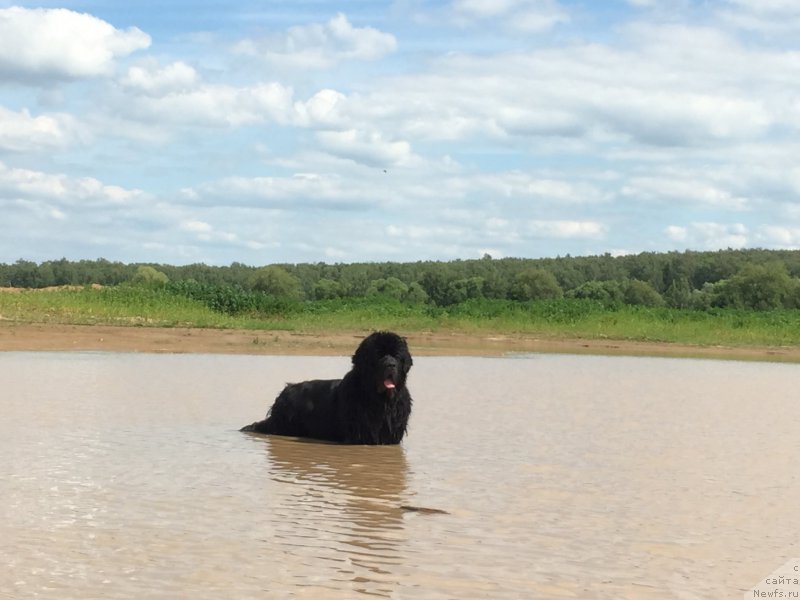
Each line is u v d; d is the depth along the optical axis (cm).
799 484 778
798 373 2184
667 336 3541
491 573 507
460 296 10225
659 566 530
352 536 578
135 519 609
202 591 460
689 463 873
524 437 1026
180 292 3659
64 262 11731
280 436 1059
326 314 3762
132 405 1220
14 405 1180
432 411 1250
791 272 12362
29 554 519
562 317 3853
